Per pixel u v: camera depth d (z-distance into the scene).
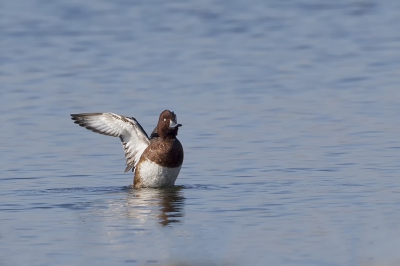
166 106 20.84
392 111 19.50
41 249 9.40
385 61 27.08
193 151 15.95
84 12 39.28
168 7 40.72
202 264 8.60
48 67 27.42
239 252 9.06
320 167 14.23
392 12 38.03
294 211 11.07
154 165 13.03
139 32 34.72
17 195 12.59
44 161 15.32
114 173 14.36
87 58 29.14
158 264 8.63
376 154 15.16
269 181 13.26
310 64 27.12
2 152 16.12
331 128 17.83
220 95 22.27
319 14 38.19
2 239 9.88
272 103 21.02
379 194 12.02
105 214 11.18
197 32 34.59
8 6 40.94
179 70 26.52
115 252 9.18
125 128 13.60
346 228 10.03
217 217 10.84
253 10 39.66
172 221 10.65
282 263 8.63
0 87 23.98
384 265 8.22
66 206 11.76
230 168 14.42
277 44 31.45
